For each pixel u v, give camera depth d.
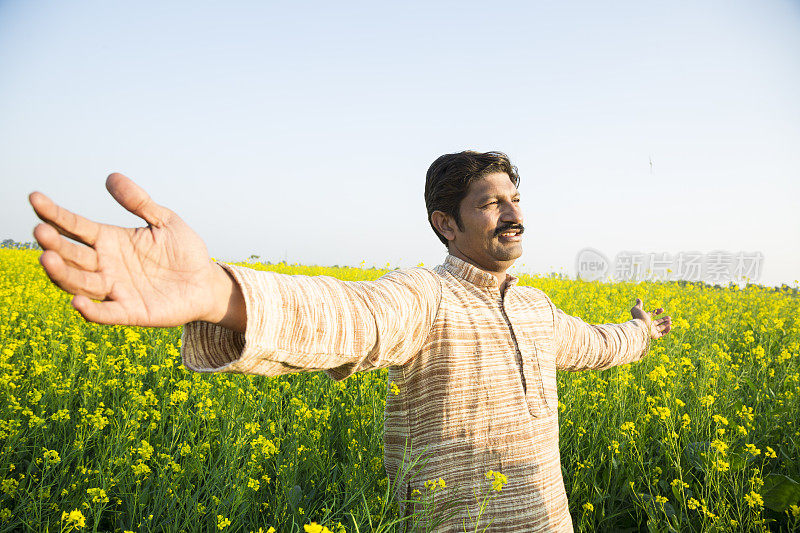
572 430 3.34
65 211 0.80
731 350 6.16
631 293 9.72
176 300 0.91
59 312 6.65
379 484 2.49
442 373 1.56
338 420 3.64
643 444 3.12
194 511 2.45
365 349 1.26
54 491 2.83
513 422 1.61
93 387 3.83
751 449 2.85
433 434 1.57
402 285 1.48
